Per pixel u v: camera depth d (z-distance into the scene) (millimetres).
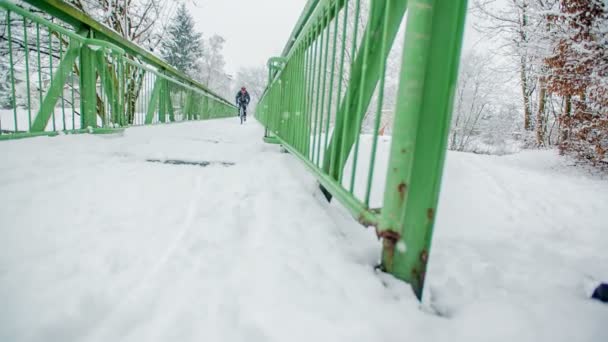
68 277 860
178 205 1560
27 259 943
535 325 769
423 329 723
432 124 820
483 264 1137
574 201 2912
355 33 1354
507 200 2564
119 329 679
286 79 3500
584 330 782
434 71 801
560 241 1638
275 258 1031
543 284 1047
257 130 8328
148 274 898
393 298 838
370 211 1052
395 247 911
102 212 1387
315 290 853
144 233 1191
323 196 1930
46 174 1892
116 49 3686
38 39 2633
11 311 706
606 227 2010
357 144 1241
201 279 883
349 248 1164
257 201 1705
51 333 655
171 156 2893
